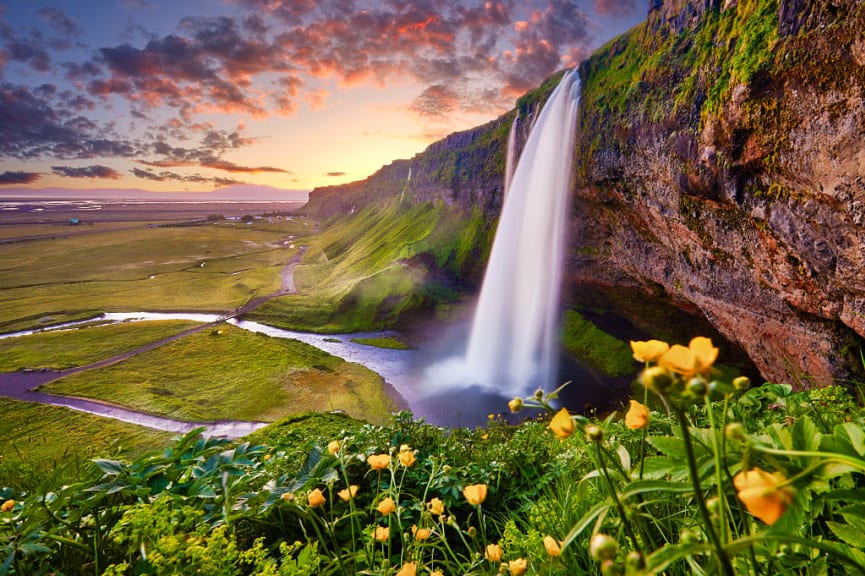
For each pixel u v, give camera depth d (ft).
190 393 160.35
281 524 10.68
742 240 76.59
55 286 374.22
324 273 402.11
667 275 114.11
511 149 237.04
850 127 49.98
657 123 88.28
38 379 181.06
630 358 151.33
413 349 208.74
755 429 7.50
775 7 59.57
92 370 187.42
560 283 176.35
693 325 135.23
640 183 101.71
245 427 133.90
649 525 6.72
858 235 54.49
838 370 69.92
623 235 128.16
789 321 77.56
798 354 78.43
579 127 133.18
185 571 6.89
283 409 144.56
